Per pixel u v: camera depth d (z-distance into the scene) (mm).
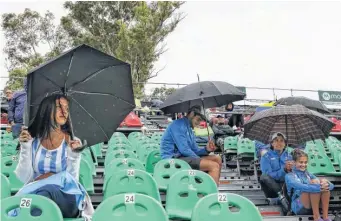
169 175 5016
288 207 5172
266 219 4754
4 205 2896
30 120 3451
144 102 17016
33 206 2920
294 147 6656
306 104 8438
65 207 3303
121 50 26281
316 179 4848
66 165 3441
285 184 5359
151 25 27297
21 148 3416
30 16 31891
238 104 16531
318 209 4789
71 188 3354
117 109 3920
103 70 3820
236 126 12352
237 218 3289
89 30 30438
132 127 11633
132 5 30078
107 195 4039
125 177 4109
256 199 6113
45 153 3404
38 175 3418
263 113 5855
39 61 30328
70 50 3561
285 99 8656
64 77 3666
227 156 9000
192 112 6074
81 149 3477
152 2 29719
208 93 6297
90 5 29812
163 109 6641
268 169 5742
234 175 8062
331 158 8141
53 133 3424
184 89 6441
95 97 3840
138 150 7551
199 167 5664
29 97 3508
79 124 3779
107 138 3859
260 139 6113
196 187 4215
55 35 32000
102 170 6543
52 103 3436
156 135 9648
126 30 26375
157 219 3037
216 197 3322
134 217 3039
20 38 31734
